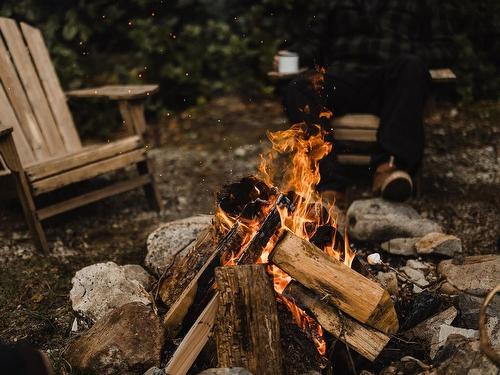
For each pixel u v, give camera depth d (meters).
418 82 3.00
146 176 3.33
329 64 3.36
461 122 4.38
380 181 2.99
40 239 2.90
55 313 2.42
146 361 1.94
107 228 3.23
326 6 3.35
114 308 2.19
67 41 4.73
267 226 2.04
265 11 4.95
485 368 1.70
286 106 3.10
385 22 3.26
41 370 1.58
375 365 1.96
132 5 4.75
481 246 2.83
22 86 3.32
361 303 1.83
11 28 3.36
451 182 3.53
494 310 2.08
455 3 4.67
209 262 2.02
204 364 1.95
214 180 3.79
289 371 1.85
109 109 4.62
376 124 3.15
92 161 3.04
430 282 2.41
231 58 4.95
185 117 4.79
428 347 2.00
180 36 4.82
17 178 2.80
